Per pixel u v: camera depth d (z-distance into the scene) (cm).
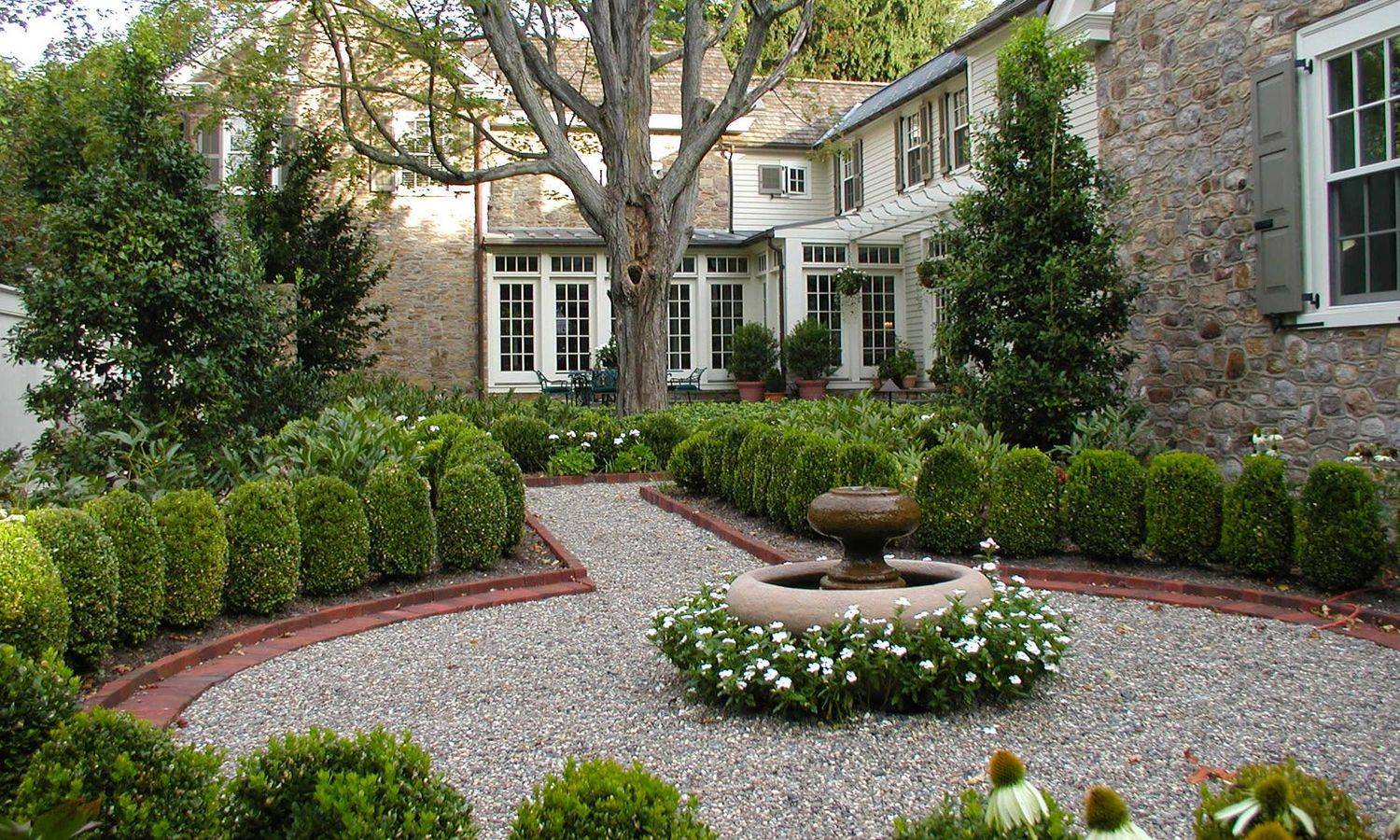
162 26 1298
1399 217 698
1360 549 542
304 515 575
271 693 437
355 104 1814
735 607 423
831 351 1884
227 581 534
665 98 2183
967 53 1551
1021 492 657
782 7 1377
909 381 1870
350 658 490
